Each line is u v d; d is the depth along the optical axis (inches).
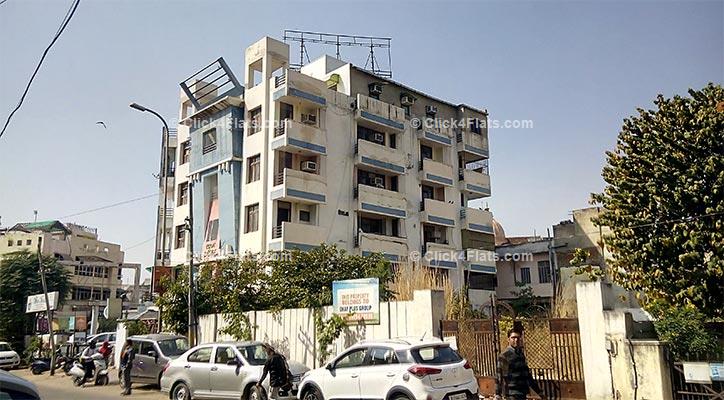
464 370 426.9
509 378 360.2
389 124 1330.0
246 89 1259.8
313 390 481.4
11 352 1293.1
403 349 428.5
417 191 1387.8
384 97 1379.2
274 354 526.3
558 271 1316.4
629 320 481.4
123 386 708.7
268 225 1133.7
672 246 605.3
